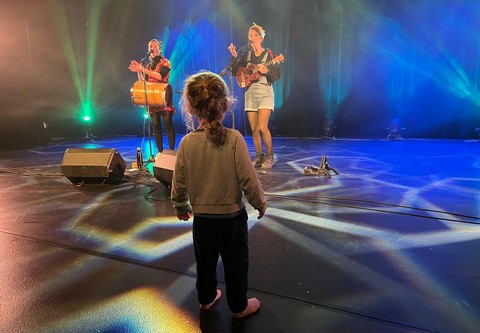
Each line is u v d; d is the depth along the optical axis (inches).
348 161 220.1
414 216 113.9
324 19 375.6
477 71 335.9
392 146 296.8
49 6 354.6
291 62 396.2
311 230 103.6
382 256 86.4
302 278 77.2
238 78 183.5
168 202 133.7
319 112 398.6
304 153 259.1
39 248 94.4
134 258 88.4
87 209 126.6
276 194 142.0
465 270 79.4
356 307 66.8
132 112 437.4
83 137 401.7
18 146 330.0
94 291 74.1
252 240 97.0
